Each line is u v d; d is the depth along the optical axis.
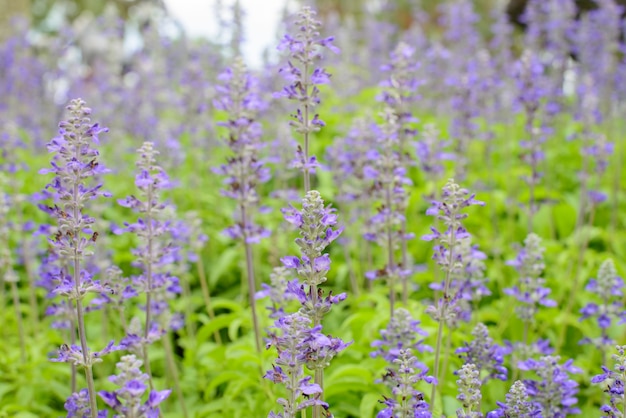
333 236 0.66
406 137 0.90
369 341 0.88
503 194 1.23
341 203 1.04
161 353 0.93
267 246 1.12
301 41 0.78
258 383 0.85
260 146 0.88
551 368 0.73
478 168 1.39
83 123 0.68
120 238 1.16
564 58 1.34
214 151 1.33
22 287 1.14
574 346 0.98
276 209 1.19
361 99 1.59
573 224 1.20
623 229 1.22
